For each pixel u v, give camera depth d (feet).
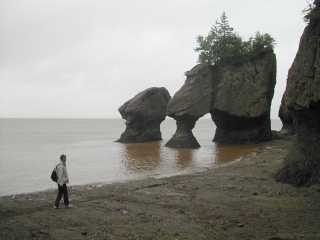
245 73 217.56
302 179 79.15
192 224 55.01
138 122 257.96
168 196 74.43
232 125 221.66
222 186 83.35
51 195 79.20
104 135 404.16
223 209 63.36
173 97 220.02
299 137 83.51
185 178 97.76
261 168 105.50
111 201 70.18
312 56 78.18
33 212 62.39
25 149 221.66
